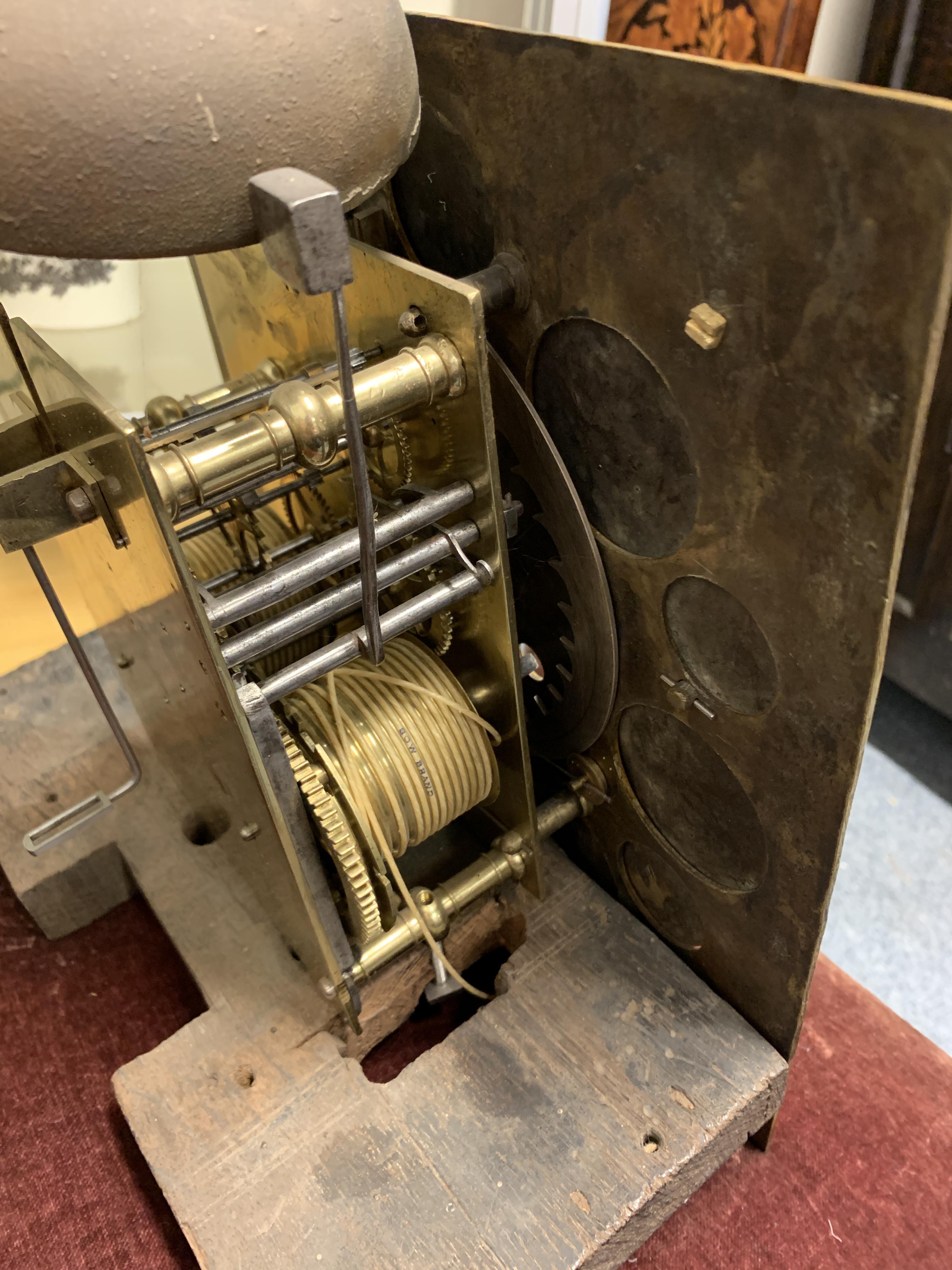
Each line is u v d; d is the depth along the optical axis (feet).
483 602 3.28
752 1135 3.99
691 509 2.71
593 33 4.42
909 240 1.78
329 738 3.27
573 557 3.33
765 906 3.33
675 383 2.51
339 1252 3.14
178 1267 3.59
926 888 5.50
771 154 1.95
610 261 2.50
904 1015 4.89
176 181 1.89
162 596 2.82
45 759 4.93
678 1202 3.57
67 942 4.76
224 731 3.03
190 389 5.62
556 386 3.03
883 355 1.94
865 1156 3.96
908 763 6.21
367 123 2.08
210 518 3.66
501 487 3.00
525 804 3.87
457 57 2.65
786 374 2.18
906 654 5.98
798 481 2.31
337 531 3.87
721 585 2.74
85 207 1.88
